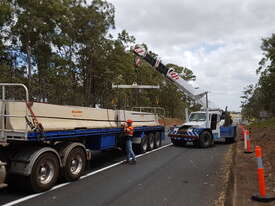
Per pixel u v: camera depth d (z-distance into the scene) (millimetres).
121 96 32812
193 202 6090
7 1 19719
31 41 21859
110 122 11117
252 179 7824
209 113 17188
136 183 7758
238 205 5645
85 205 5926
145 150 14133
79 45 29062
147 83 45750
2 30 20844
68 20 24375
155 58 16594
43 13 20859
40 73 23469
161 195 6621
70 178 7844
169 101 60000
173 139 17344
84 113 9492
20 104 6965
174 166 10312
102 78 32062
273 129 19734
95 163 10906
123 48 31641
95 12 28000
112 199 6328
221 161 11508
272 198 5887
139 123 13758
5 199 6293
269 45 41062
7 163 6723
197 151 14812
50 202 6105
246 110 67062
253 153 12891
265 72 42188
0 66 20594
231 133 18875
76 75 30141
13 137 6664
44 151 6938
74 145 8000
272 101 46219
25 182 6633
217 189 7113
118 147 12023
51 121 7836
